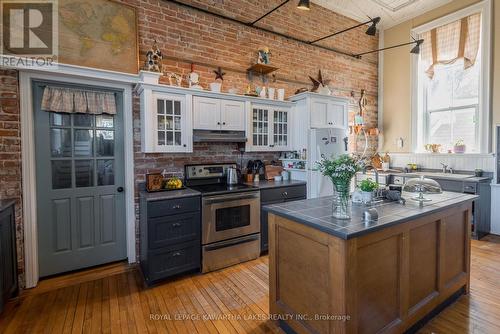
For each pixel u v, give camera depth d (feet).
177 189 10.05
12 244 7.55
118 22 9.45
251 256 10.53
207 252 9.45
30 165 8.29
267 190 10.96
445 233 7.09
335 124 13.37
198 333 6.37
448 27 14.79
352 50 16.92
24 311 7.20
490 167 13.39
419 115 16.38
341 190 5.82
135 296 7.98
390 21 17.13
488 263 9.84
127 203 9.98
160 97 9.46
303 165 12.70
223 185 11.21
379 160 17.35
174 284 8.70
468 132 14.52
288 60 14.05
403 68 17.01
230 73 12.11
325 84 15.57
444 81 15.43
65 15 8.53
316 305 5.46
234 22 12.19
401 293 5.84
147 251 8.48
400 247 5.80
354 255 4.88
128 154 9.92
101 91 9.48
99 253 9.83
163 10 10.44
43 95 8.55
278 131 12.68
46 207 8.85
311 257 5.57
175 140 9.84
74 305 7.49
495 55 13.16
